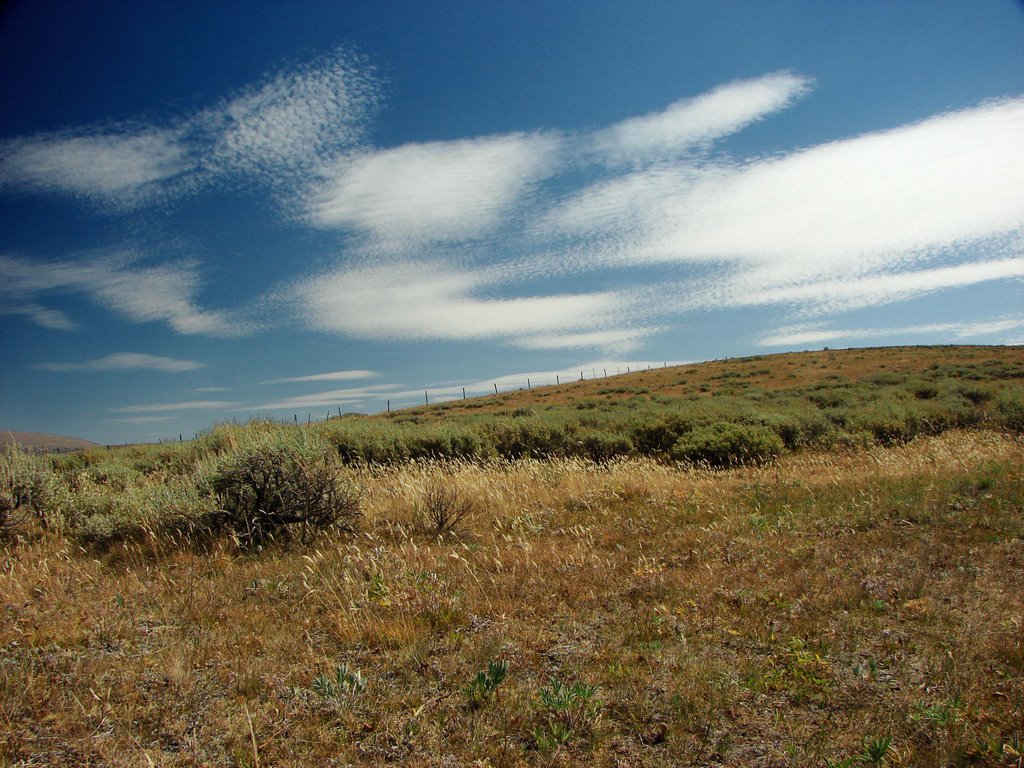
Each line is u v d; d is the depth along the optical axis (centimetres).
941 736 355
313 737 370
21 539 809
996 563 641
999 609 529
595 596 597
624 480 1201
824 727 372
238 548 796
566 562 702
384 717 388
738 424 1884
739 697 408
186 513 835
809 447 1844
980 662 439
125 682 434
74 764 342
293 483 870
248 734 371
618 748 357
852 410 2384
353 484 954
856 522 827
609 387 5700
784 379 5075
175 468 1387
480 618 554
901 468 1273
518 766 340
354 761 345
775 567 662
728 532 822
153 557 777
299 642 506
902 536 755
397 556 727
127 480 1215
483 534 866
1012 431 1988
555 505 1056
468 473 1277
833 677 430
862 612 537
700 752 352
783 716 385
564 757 345
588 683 426
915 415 2181
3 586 644
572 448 1836
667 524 888
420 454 1627
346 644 503
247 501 864
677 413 2134
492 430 1888
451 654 479
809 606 555
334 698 408
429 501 930
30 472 975
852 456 1617
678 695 406
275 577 672
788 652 464
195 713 397
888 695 404
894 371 4822
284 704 407
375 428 1770
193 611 574
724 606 559
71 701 406
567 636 513
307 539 827
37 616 565
